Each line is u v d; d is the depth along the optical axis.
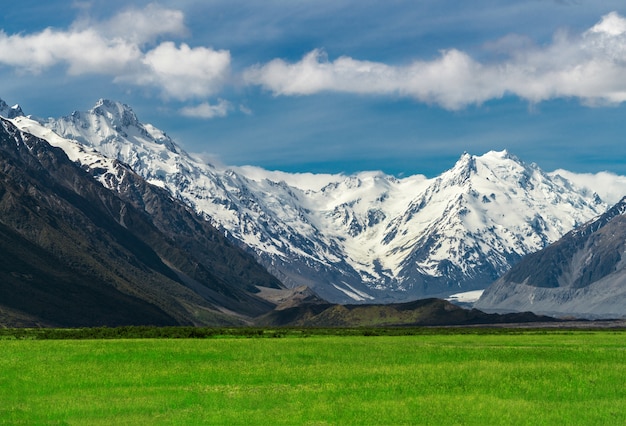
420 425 78.19
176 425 77.75
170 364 128.12
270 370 118.44
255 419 80.25
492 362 131.62
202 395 93.44
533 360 137.62
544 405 87.81
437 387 100.06
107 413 83.38
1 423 78.19
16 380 106.75
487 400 90.06
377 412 83.31
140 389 98.50
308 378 109.44
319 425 77.75
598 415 82.38
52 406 86.94
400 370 117.69
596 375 111.62
